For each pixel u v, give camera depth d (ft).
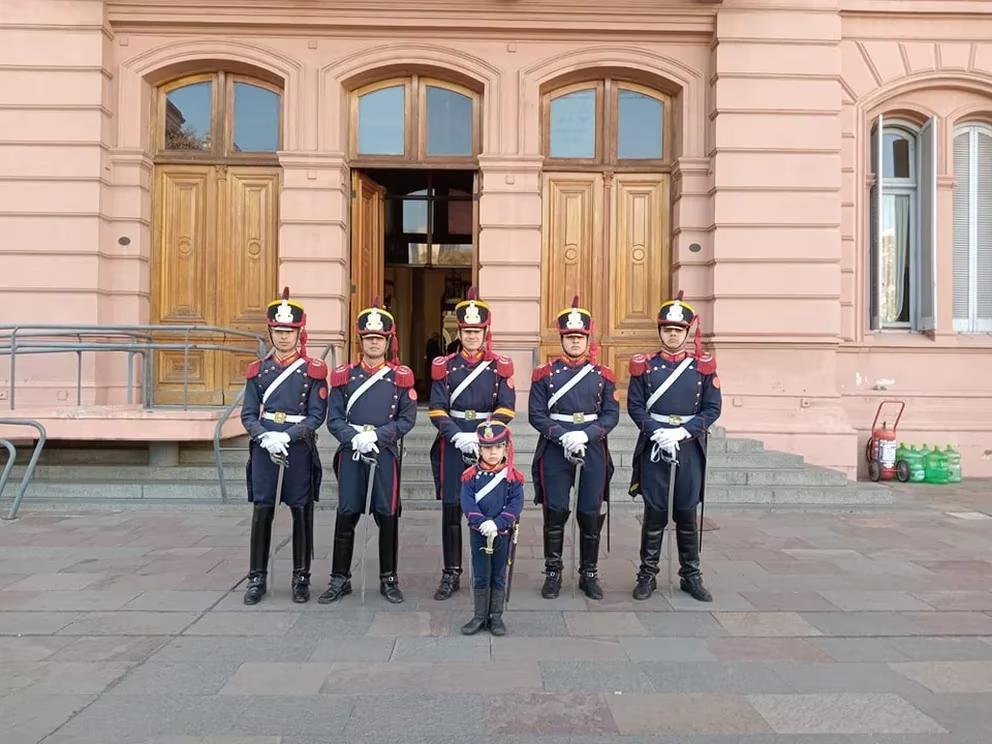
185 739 11.46
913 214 38.78
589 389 18.25
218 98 35.70
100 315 33.60
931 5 36.60
